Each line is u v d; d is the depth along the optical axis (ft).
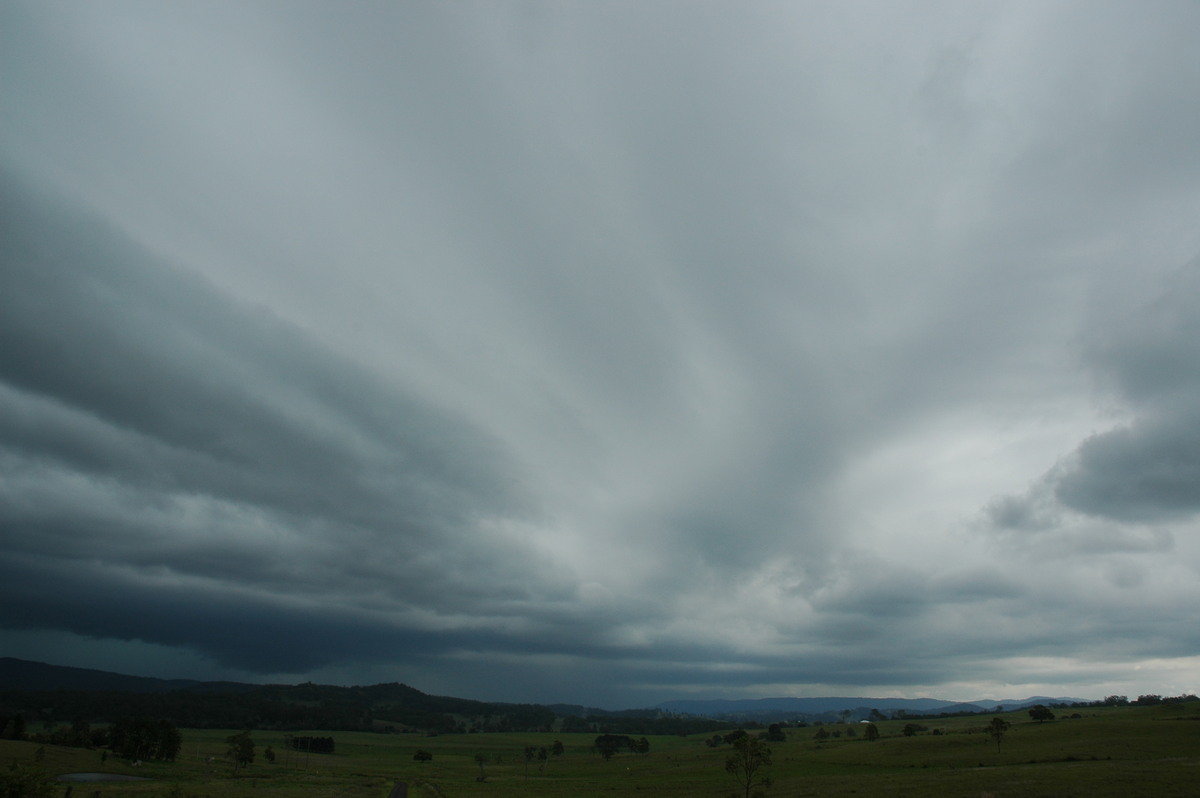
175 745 549.54
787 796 278.05
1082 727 470.80
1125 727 447.01
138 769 450.71
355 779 470.39
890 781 292.61
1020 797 214.28
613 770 544.21
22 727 559.79
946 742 484.33
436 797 341.82
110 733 524.52
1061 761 347.15
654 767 538.47
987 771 305.32
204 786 359.25
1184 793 203.41
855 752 495.82
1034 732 479.41
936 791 244.22
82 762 456.86
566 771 550.36
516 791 370.12
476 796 341.82
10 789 148.97
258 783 399.03
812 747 579.48
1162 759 307.78
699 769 484.33
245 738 506.07
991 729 456.04
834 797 258.78
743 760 297.74
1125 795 205.26
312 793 338.95
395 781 458.09
